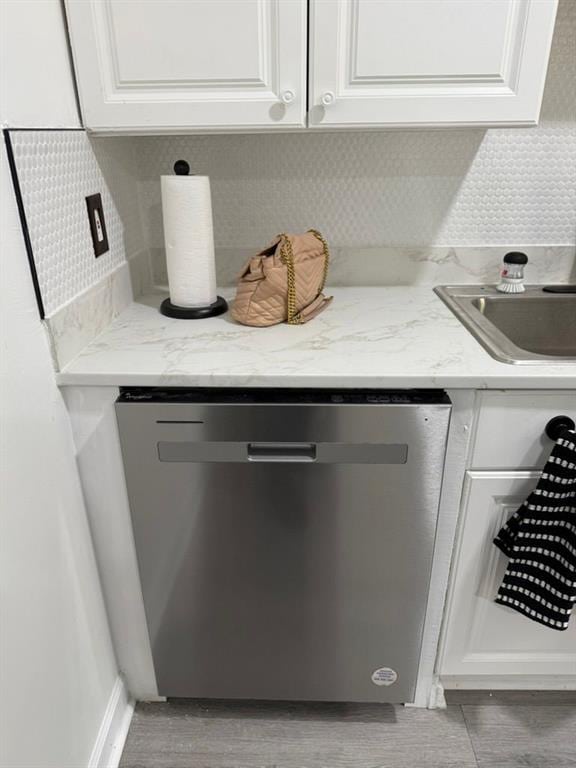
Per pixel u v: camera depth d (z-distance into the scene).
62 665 1.02
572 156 1.41
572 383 0.99
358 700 1.33
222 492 1.08
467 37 1.03
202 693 1.34
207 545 1.14
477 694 1.40
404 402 1.01
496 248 1.51
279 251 1.20
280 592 1.18
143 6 1.01
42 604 0.94
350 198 1.48
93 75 1.06
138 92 1.08
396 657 1.26
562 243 1.50
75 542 1.08
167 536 1.14
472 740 1.29
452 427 1.06
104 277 1.22
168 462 1.06
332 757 1.26
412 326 1.24
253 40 1.03
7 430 0.83
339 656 1.26
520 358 1.05
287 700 1.37
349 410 1.00
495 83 1.07
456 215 1.48
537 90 1.06
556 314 1.44
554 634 1.26
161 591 1.20
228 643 1.26
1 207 0.82
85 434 1.07
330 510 1.09
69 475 1.06
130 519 1.15
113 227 1.28
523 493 1.11
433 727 1.32
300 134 1.41
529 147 1.41
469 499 1.12
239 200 1.48
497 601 1.14
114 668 1.31
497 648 1.29
